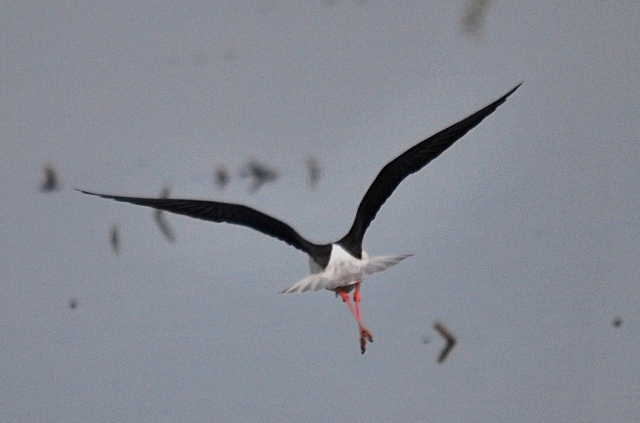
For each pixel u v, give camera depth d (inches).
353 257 302.2
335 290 334.0
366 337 322.0
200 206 300.5
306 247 308.3
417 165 309.0
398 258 301.1
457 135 305.4
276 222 308.0
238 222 305.3
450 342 489.4
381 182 311.7
